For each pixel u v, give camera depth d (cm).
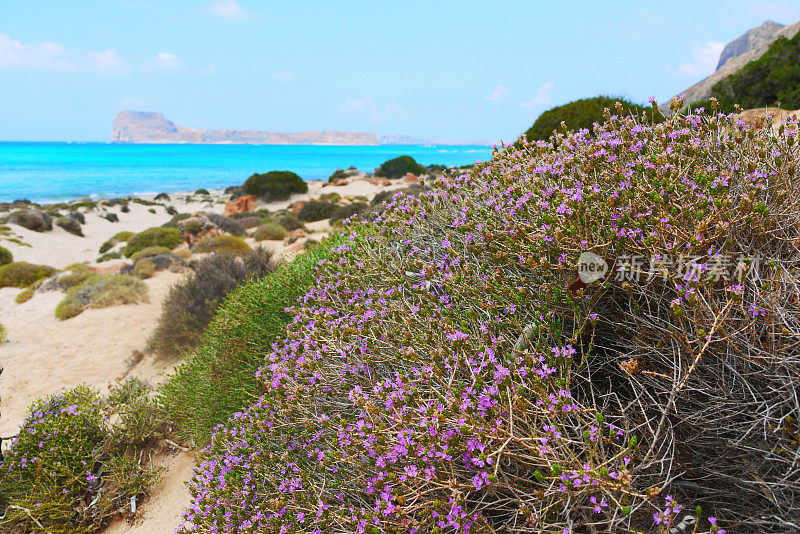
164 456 480
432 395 190
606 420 182
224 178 8281
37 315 1110
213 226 1808
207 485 288
